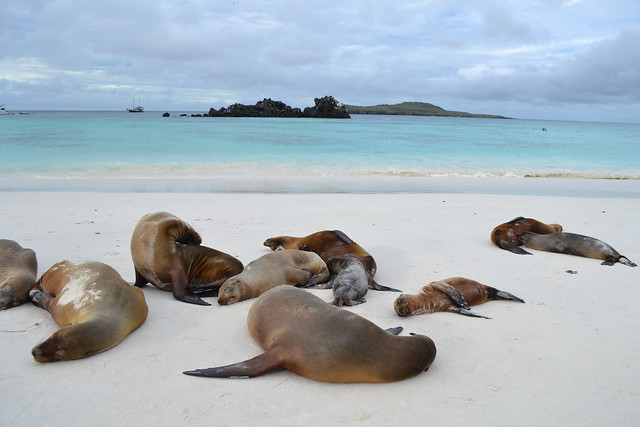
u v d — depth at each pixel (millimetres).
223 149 27500
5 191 14195
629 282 6914
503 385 4074
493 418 3592
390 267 7496
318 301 4582
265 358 4238
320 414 3617
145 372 4215
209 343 4832
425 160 24688
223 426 3449
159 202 12445
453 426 3488
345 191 15539
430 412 3660
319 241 7730
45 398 3779
